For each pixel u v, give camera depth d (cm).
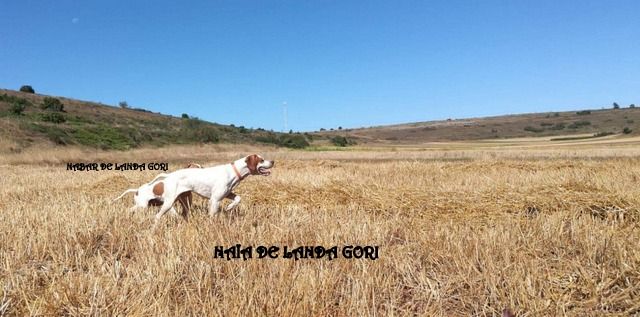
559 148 4525
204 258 551
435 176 1456
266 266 516
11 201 1084
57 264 557
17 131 3706
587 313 433
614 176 1242
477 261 543
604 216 800
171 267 507
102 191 1227
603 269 498
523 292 455
